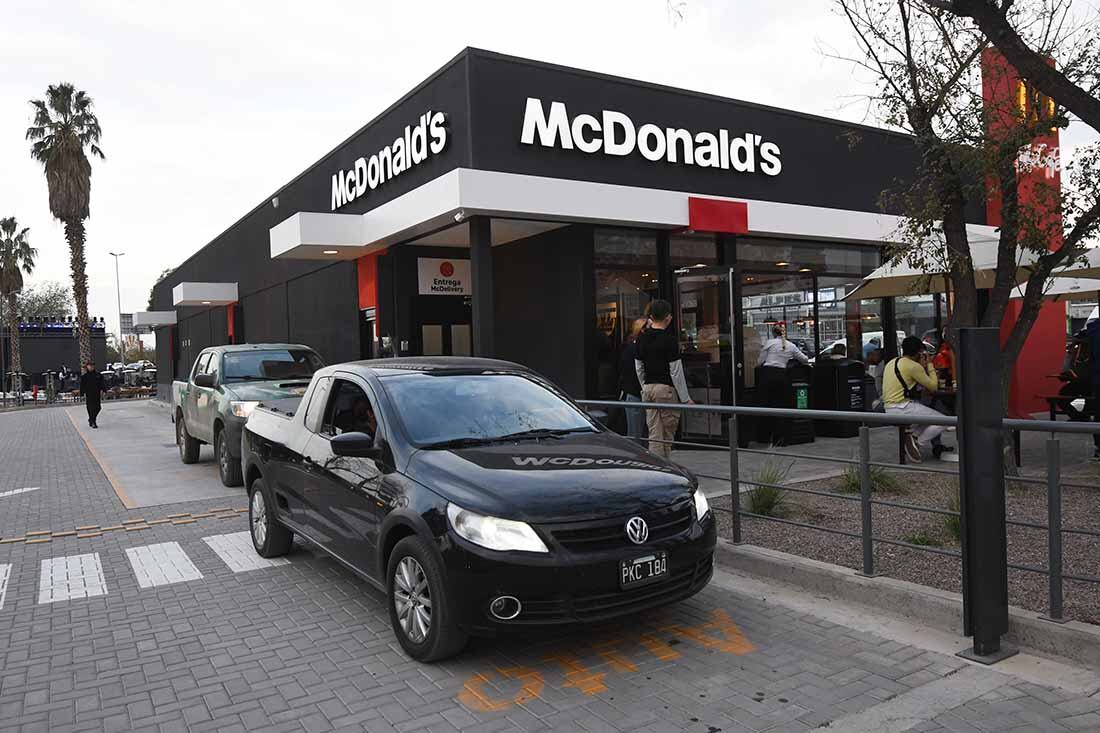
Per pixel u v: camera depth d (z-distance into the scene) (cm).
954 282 868
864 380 1351
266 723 383
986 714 364
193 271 3112
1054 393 1591
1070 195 816
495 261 1384
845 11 874
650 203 1172
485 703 396
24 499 1061
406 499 456
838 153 1452
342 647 477
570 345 1212
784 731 358
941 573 542
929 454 1000
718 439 1191
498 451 487
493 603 409
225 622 530
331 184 1559
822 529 571
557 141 1136
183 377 3322
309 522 590
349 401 576
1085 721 354
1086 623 429
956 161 828
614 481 452
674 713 379
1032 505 707
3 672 457
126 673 450
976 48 824
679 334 1259
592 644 467
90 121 3588
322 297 1727
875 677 410
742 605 529
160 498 1017
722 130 1291
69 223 3678
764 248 1373
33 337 6256
